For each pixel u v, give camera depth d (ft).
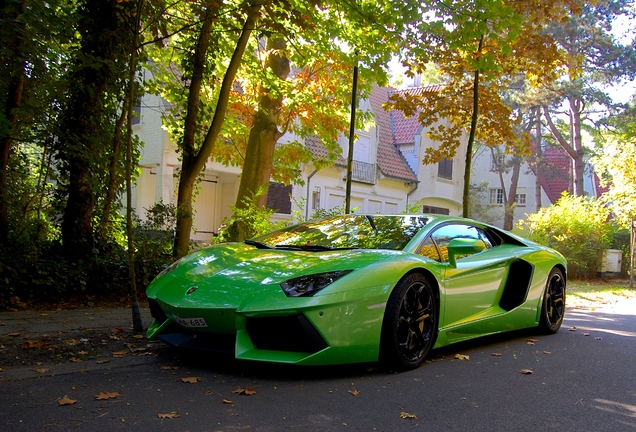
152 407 9.67
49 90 22.48
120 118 24.85
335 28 27.30
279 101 37.37
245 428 8.78
